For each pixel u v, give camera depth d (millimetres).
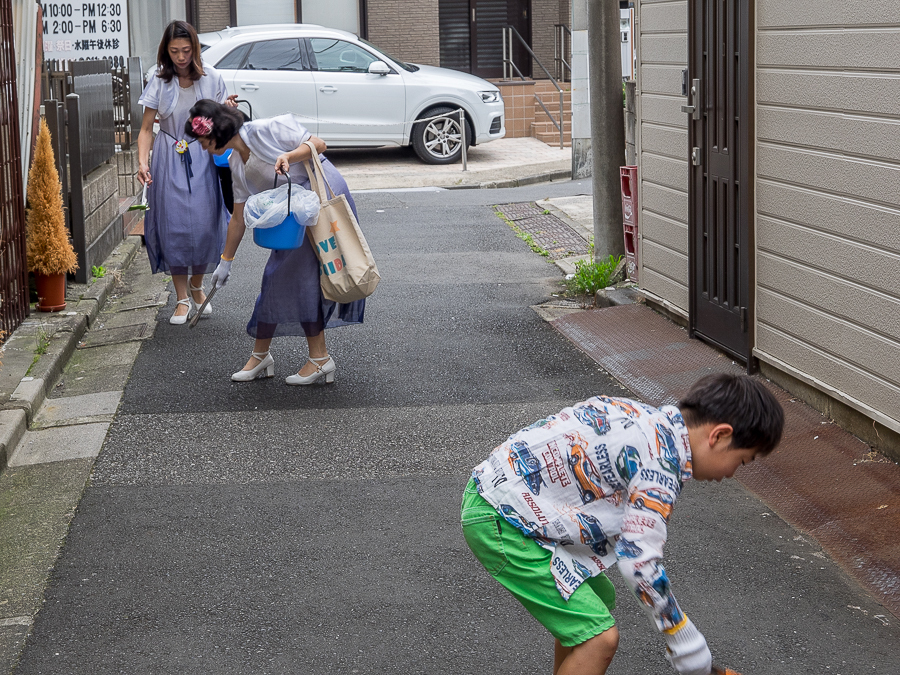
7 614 3760
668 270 7352
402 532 4402
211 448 5336
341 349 7113
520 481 2676
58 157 8258
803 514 4496
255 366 6402
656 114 7348
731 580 3986
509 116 20688
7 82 7082
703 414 2562
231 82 15922
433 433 5535
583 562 2699
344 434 5527
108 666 3436
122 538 4359
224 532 4410
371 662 3453
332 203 5762
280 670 3410
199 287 7820
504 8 22828
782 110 5590
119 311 8148
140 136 7305
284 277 6070
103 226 9438
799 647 3527
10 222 7043
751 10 5801
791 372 5633
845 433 5152
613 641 2631
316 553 4223
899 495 4461
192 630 3652
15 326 7117
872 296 4848
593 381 6406
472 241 10852
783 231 5660
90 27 13688
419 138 16875
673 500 2535
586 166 16094
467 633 3627
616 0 8367
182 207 7387
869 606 3793
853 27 4863
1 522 4520
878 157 4727
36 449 5320
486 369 6652
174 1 18719
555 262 9734
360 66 16594
